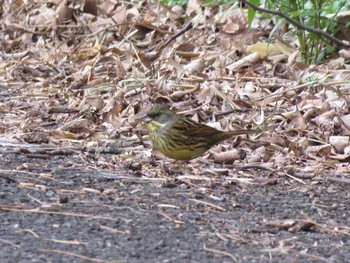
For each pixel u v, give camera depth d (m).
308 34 16.36
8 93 16.20
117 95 14.73
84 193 10.18
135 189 10.48
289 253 8.41
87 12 20.09
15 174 10.91
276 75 15.99
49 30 19.81
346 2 16.45
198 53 17.30
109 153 12.36
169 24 19.02
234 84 15.44
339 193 10.70
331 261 8.23
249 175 11.42
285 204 10.12
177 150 11.48
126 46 18.30
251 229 9.09
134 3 20.39
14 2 21.34
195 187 10.73
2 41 19.88
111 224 9.04
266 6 16.83
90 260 7.98
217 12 19.11
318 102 14.15
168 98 14.70
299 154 12.37
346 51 16.30
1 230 8.74
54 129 13.66
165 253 8.23
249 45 17.34
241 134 11.75
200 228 9.04
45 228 8.84
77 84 16.48
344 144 12.52
